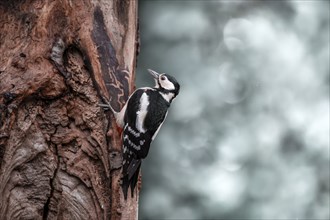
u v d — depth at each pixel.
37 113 10.26
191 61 15.45
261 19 15.58
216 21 15.75
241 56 15.45
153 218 15.16
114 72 10.80
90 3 10.83
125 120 10.52
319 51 15.20
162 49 15.51
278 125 14.99
